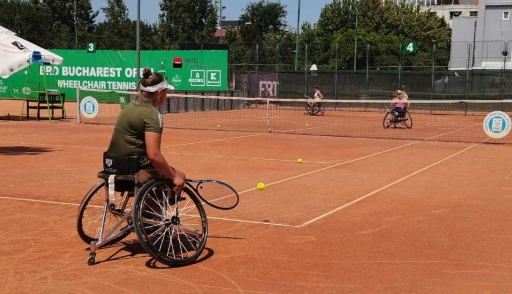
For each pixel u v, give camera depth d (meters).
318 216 6.79
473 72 29.38
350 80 31.62
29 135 16.58
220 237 5.81
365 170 10.61
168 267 4.83
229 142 15.52
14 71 18.50
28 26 50.81
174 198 5.04
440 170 10.63
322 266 4.88
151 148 4.68
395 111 20.98
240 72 33.88
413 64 43.16
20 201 7.46
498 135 16.06
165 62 31.70
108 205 5.27
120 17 52.41
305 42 55.59
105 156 4.98
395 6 64.44
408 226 6.30
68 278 4.55
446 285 4.42
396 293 4.25
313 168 10.83
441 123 24.09
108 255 5.16
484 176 9.91
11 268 4.78
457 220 6.60
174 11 53.41
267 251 5.32
